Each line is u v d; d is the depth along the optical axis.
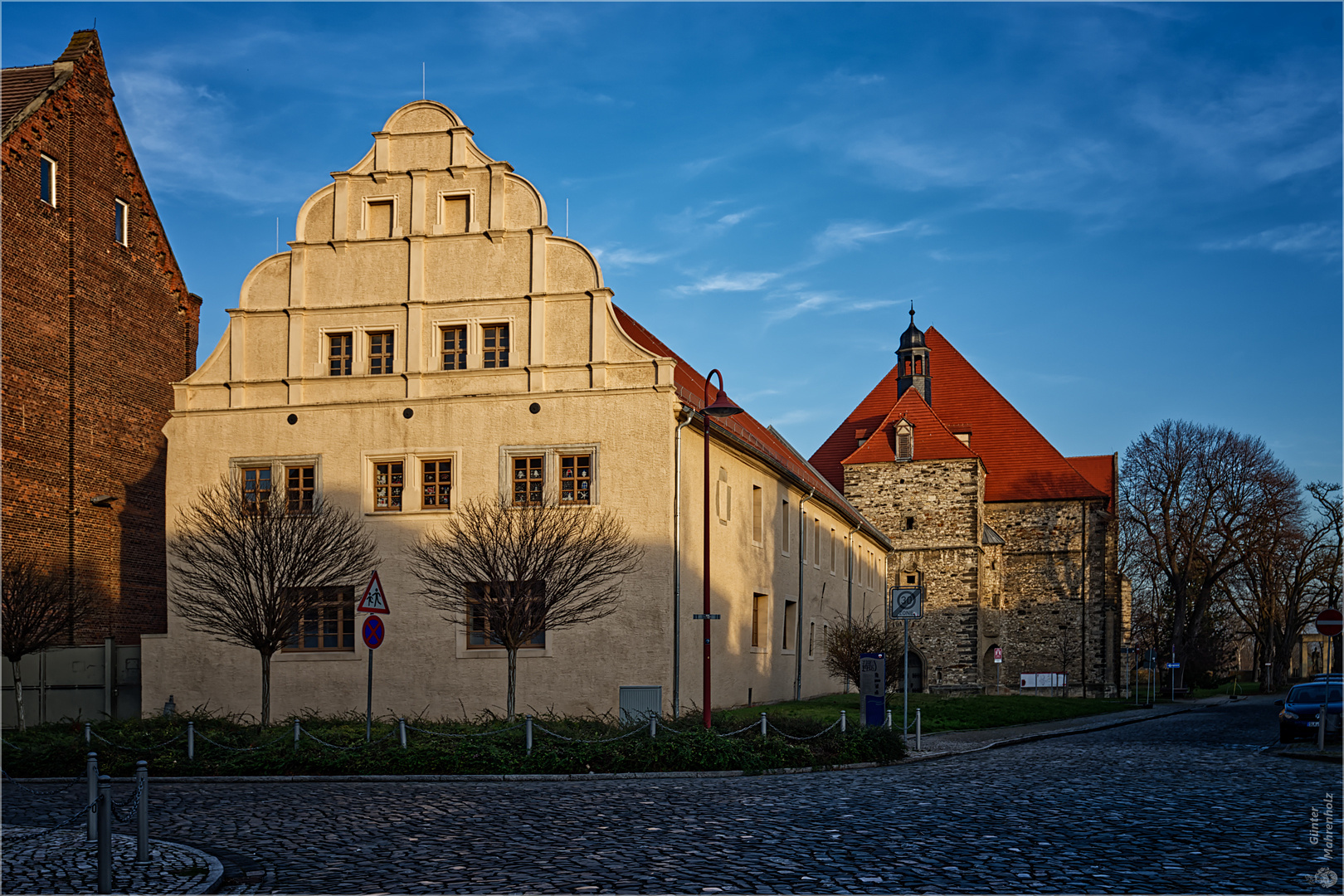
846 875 10.11
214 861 10.88
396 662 30.00
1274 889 9.56
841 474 69.81
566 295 30.30
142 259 38.22
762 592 36.69
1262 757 22.62
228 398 31.94
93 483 35.28
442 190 31.48
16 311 32.56
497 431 30.22
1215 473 66.88
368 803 15.04
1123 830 12.61
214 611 27.91
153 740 20.53
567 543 26.47
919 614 24.55
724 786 17.14
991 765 21.00
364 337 31.42
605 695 28.80
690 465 30.64
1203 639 83.00
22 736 22.34
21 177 33.00
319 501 29.02
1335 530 77.00
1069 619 67.62
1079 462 80.50
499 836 12.23
